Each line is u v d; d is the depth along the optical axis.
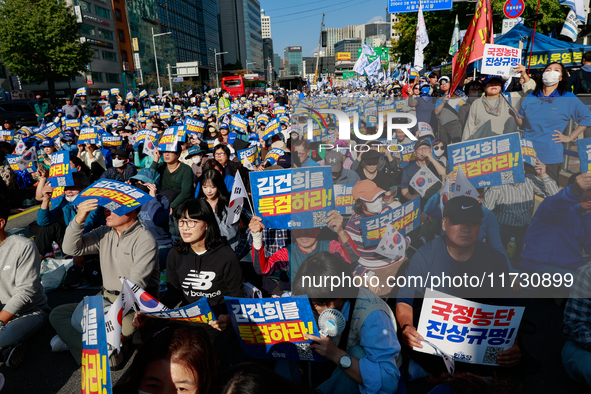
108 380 1.74
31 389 2.79
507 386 1.30
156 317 2.38
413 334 2.09
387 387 2.03
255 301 2.06
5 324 2.92
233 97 39.31
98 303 1.81
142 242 2.97
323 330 2.08
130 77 64.38
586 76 6.50
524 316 3.24
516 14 8.82
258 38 192.62
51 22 35.75
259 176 1.73
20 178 8.12
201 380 1.60
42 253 4.65
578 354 2.41
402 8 11.53
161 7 87.12
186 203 2.65
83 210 2.83
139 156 7.11
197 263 2.72
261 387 1.26
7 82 42.00
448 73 12.77
